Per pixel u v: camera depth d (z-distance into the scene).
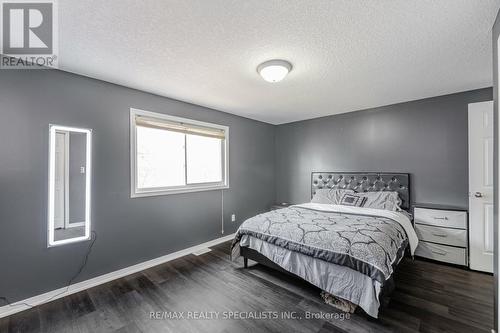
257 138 4.57
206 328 1.73
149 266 2.84
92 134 2.43
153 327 1.75
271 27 1.60
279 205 4.66
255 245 2.55
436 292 2.18
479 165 2.59
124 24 1.55
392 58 2.05
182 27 1.59
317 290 2.24
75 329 1.74
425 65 2.19
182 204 3.26
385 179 3.54
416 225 3.00
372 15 1.48
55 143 2.20
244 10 1.42
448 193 3.06
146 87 2.73
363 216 2.79
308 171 4.52
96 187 2.45
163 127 3.04
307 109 3.79
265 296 2.15
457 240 2.73
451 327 1.70
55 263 2.19
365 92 2.96
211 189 3.66
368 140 3.77
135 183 2.76
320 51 1.93
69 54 1.95
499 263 1.43
